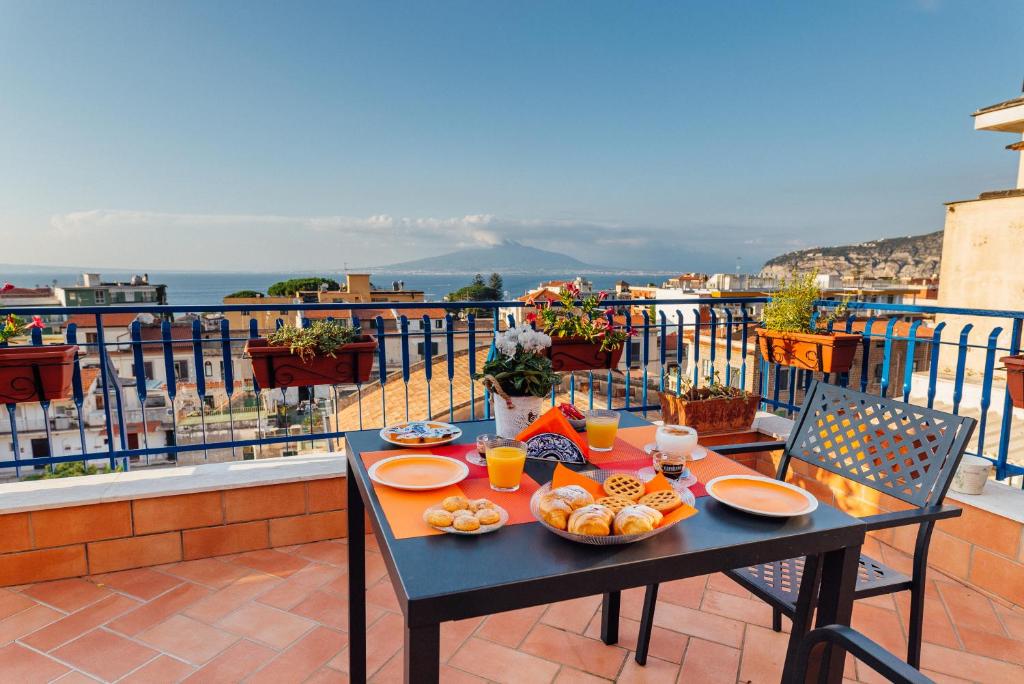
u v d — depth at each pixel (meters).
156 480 2.65
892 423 1.76
